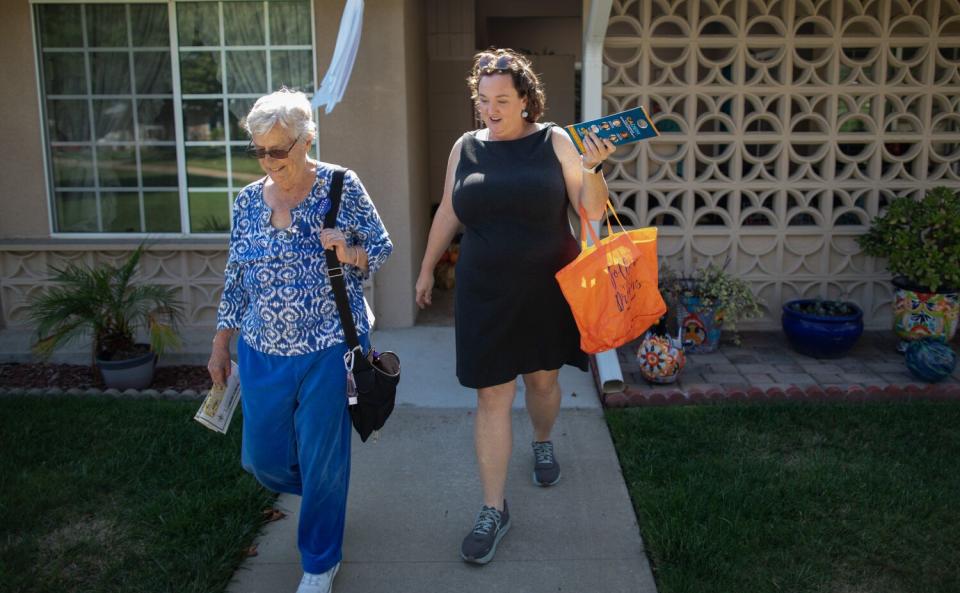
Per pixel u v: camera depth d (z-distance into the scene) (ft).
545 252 10.73
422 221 23.90
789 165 20.61
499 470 11.27
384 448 14.48
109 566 10.82
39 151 19.98
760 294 20.44
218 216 20.54
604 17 17.48
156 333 16.96
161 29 19.74
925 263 17.21
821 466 12.97
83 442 14.19
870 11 19.69
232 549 11.13
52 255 20.16
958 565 10.53
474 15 27.78
